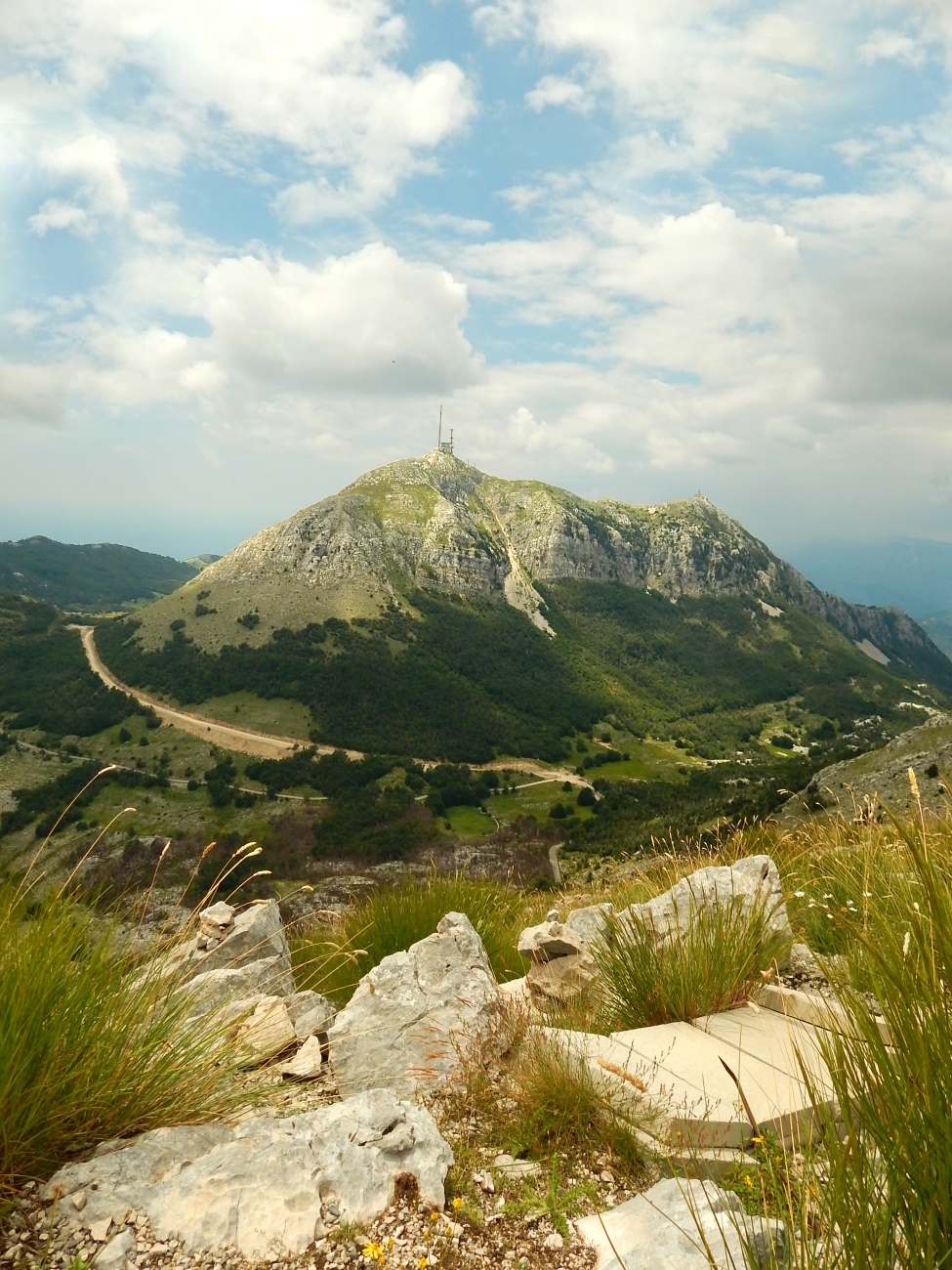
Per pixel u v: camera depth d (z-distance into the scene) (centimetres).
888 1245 189
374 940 719
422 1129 308
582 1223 272
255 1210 253
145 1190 258
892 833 664
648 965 475
